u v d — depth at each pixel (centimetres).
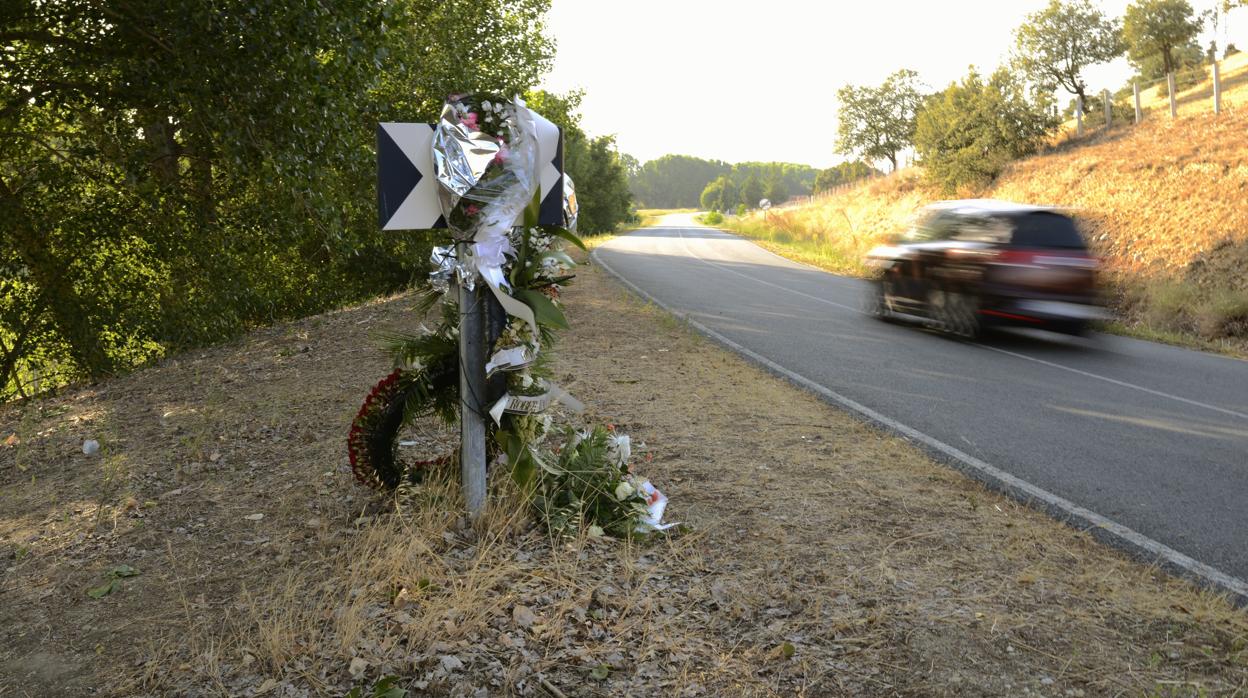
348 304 1958
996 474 519
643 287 1734
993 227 1084
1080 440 611
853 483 485
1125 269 1794
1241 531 432
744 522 421
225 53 940
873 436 597
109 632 327
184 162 1384
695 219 12606
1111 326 1281
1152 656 298
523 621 317
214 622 329
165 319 1346
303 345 1022
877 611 327
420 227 372
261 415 653
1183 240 1781
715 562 374
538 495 413
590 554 379
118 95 1099
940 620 323
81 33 1044
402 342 426
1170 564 389
